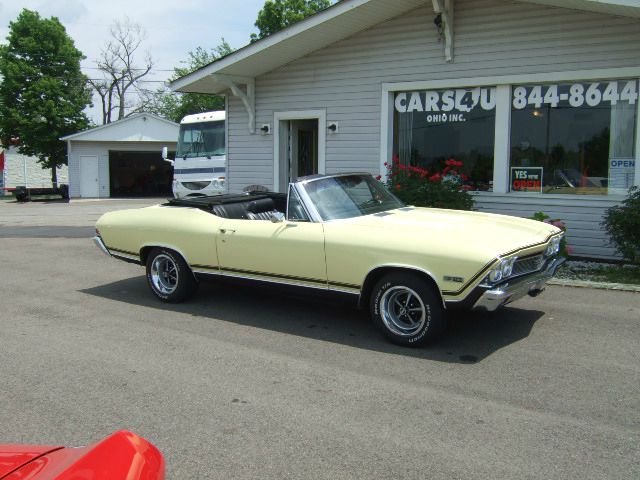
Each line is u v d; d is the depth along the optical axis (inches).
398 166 387.5
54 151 1400.1
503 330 226.8
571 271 332.2
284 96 472.1
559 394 167.3
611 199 355.6
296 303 276.5
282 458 134.7
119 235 291.0
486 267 189.0
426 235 206.2
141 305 277.4
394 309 214.2
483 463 130.6
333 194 243.1
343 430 147.6
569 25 357.4
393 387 174.2
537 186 382.6
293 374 186.1
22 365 197.2
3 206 1080.8
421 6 404.2
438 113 412.5
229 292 299.9
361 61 433.4
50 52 1391.5
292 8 1309.1
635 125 350.3
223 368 192.2
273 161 485.1
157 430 149.5
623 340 213.6
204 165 637.3
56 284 326.0
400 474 126.9
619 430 145.3
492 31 382.3
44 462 84.7
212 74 457.7
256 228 243.4
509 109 385.1
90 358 203.3
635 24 339.9
